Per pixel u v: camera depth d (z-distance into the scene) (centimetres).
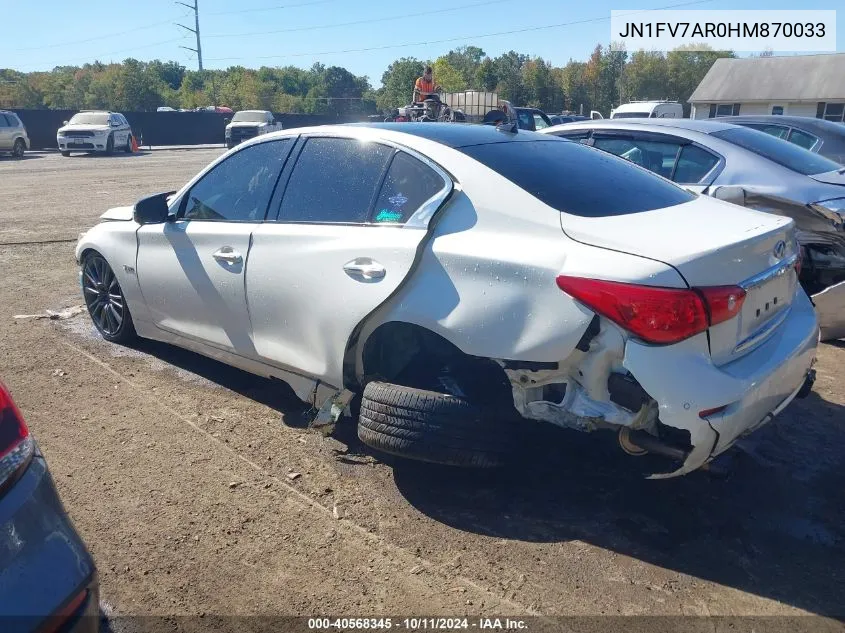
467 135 376
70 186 1678
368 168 369
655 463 300
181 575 286
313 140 400
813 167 588
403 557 297
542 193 321
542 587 279
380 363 362
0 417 207
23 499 202
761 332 310
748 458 373
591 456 360
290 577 285
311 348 372
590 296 277
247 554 299
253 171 423
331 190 379
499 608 268
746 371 288
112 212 536
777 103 4459
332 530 315
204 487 346
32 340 553
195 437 397
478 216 323
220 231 418
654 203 345
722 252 284
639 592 275
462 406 315
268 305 390
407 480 353
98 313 548
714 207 359
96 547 302
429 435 314
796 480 352
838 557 296
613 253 284
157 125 4138
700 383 272
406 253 327
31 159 2794
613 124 676
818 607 268
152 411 429
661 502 334
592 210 316
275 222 396
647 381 271
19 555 194
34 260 845
